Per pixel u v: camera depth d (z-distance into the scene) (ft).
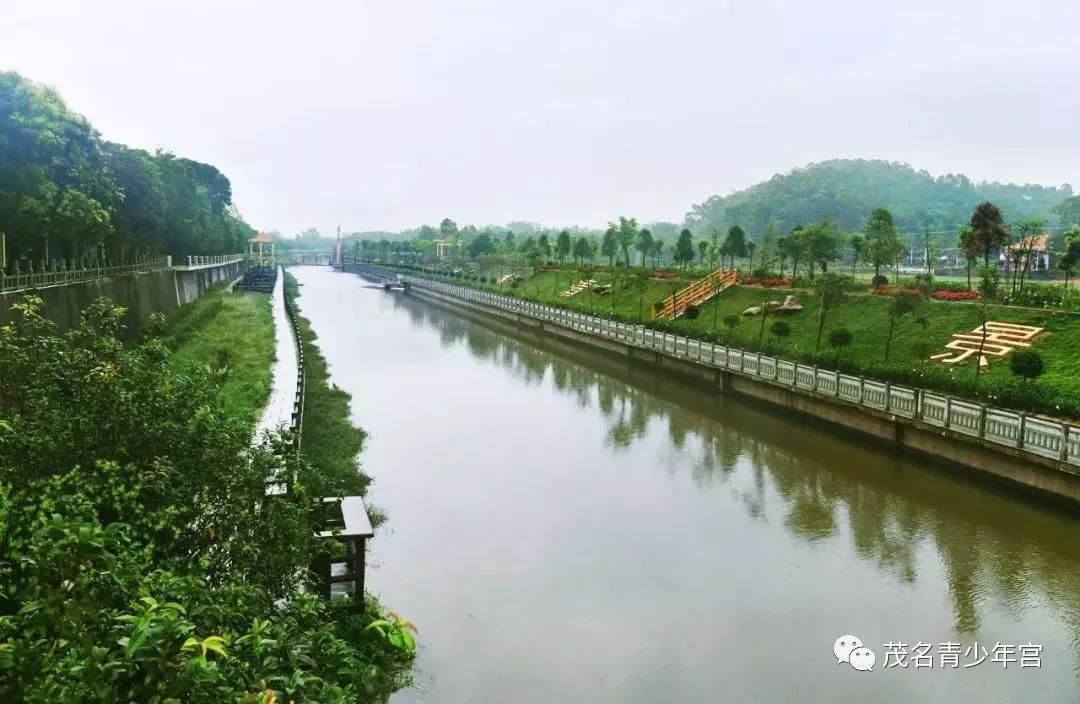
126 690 13.60
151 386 29.12
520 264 248.93
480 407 91.97
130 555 19.98
